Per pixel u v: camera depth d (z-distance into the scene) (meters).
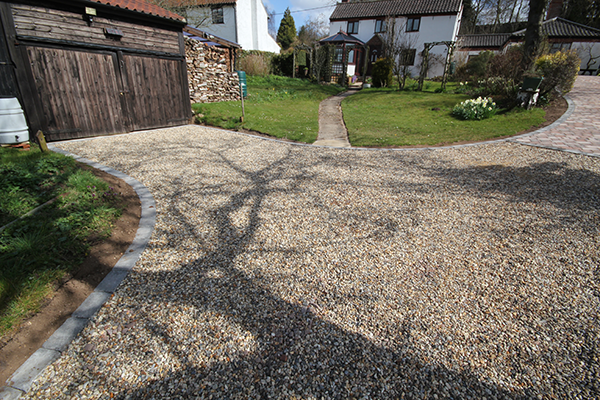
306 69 23.34
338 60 24.27
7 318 2.13
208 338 2.10
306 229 3.53
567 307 2.38
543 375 1.85
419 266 2.88
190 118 9.70
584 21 27.97
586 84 14.20
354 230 3.52
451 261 2.95
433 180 5.10
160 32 8.48
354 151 6.93
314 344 2.05
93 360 1.94
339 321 2.24
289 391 1.75
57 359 1.95
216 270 2.80
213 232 3.45
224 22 23.17
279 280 2.67
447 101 13.38
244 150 6.84
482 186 4.79
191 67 11.56
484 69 16.30
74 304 2.39
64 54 6.80
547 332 2.15
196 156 6.28
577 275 2.74
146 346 2.04
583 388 1.77
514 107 10.30
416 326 2.20
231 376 1.84
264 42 27.88
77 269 2.74
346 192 4.60
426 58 17.22
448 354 1.98
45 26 6.41
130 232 3.43
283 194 4.50
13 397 1.70
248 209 4.02
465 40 26.66
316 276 2.73
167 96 8.96
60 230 3.08
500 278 2.71
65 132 7.07
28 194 3.64
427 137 8.09
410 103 13.72
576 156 5.97
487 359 1.95
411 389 1.76
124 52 7.80
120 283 2.62
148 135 7.96
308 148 7.16
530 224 3.62
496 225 3.62
